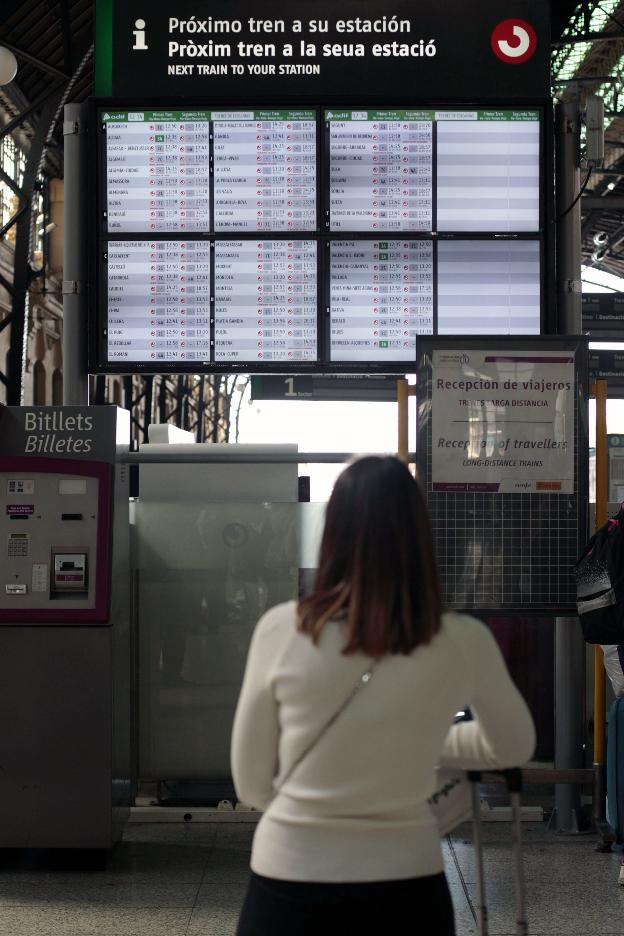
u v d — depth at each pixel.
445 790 2.30
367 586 1.99
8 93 17.23
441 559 5.18
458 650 2.04
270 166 6.04
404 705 1.95
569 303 6.13
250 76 6.04
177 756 5.92
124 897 4.66
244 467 6.07
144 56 6.06
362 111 6.03
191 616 5.95
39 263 23.36
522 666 6.50
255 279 6.04
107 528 5.01
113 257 6.06
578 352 5.23
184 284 6.05
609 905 4.55
